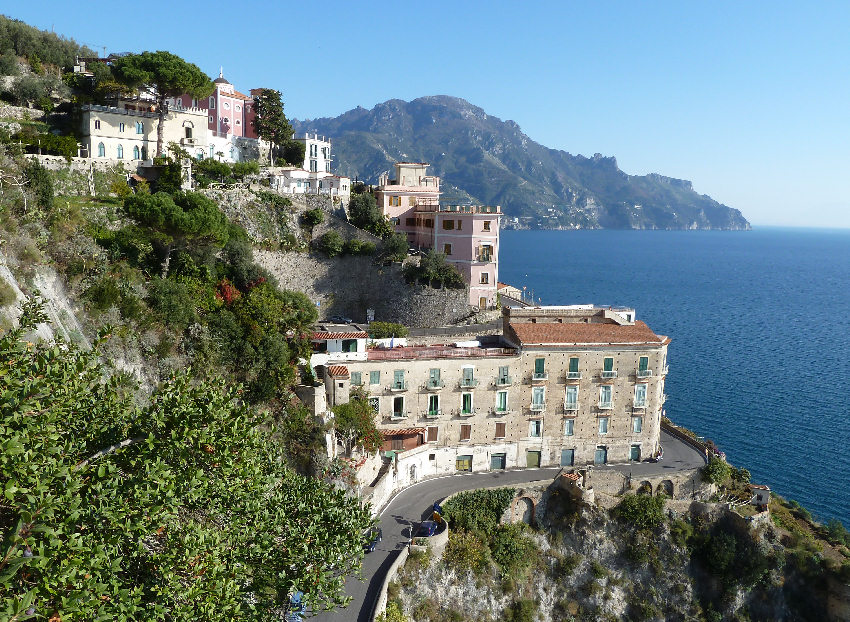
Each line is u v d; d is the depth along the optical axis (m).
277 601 33.22
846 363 147.62
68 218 65.12
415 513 64.81
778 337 178.25
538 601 66.00
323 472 59.50
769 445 98.50
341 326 91.31
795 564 70.31
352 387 70.25
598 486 72.69
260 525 32.72
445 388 73.00
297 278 101.44
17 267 47.50
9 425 24.05
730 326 194.00
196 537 27.81
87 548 22.78
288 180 114.62
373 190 127.69
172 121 107.25
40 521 22.38
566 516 70.69
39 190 62.59
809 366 143.88
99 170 89.62
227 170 105.50
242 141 125.69
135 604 24.02
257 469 32.38
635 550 69.62
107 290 54.22
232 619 27.58
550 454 77.06
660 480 74.44
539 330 77.69
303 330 73.81
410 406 72.25
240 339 63.81
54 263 53.34
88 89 113.81
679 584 69.25
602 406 77.19
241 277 78.12
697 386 126.25
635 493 73.56
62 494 24.45
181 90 102.94
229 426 29.69
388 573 54.28
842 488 86.19
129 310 55.59
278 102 131.62
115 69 100.88
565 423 76.88
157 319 58.50
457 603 60.53
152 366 55.38
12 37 118.38
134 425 29.45
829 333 186.50
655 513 70.94
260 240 99.88
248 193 102.56
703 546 71.31
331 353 70.50
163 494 26.08
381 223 112.88
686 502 73.12
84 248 58.47
